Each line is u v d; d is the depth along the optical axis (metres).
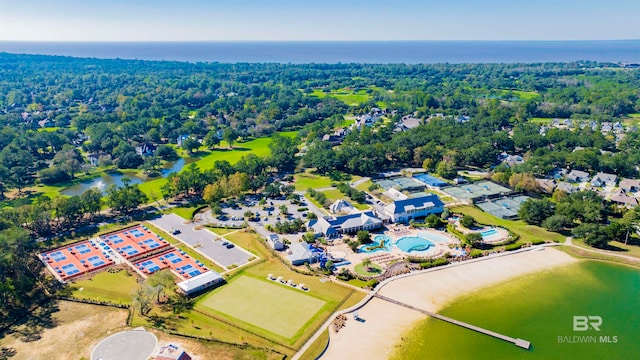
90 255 173.50
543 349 120.62
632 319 134.50
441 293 146.88
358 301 141.88
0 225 176.88
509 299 143.75
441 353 118.88
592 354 118.81
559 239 188.12
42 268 162.50
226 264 167.00
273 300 142.12
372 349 120.12
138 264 166.00
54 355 115.56
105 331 125.56
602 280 156.12
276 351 118.25
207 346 119.69
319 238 187.12
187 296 143.75
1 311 134.25
